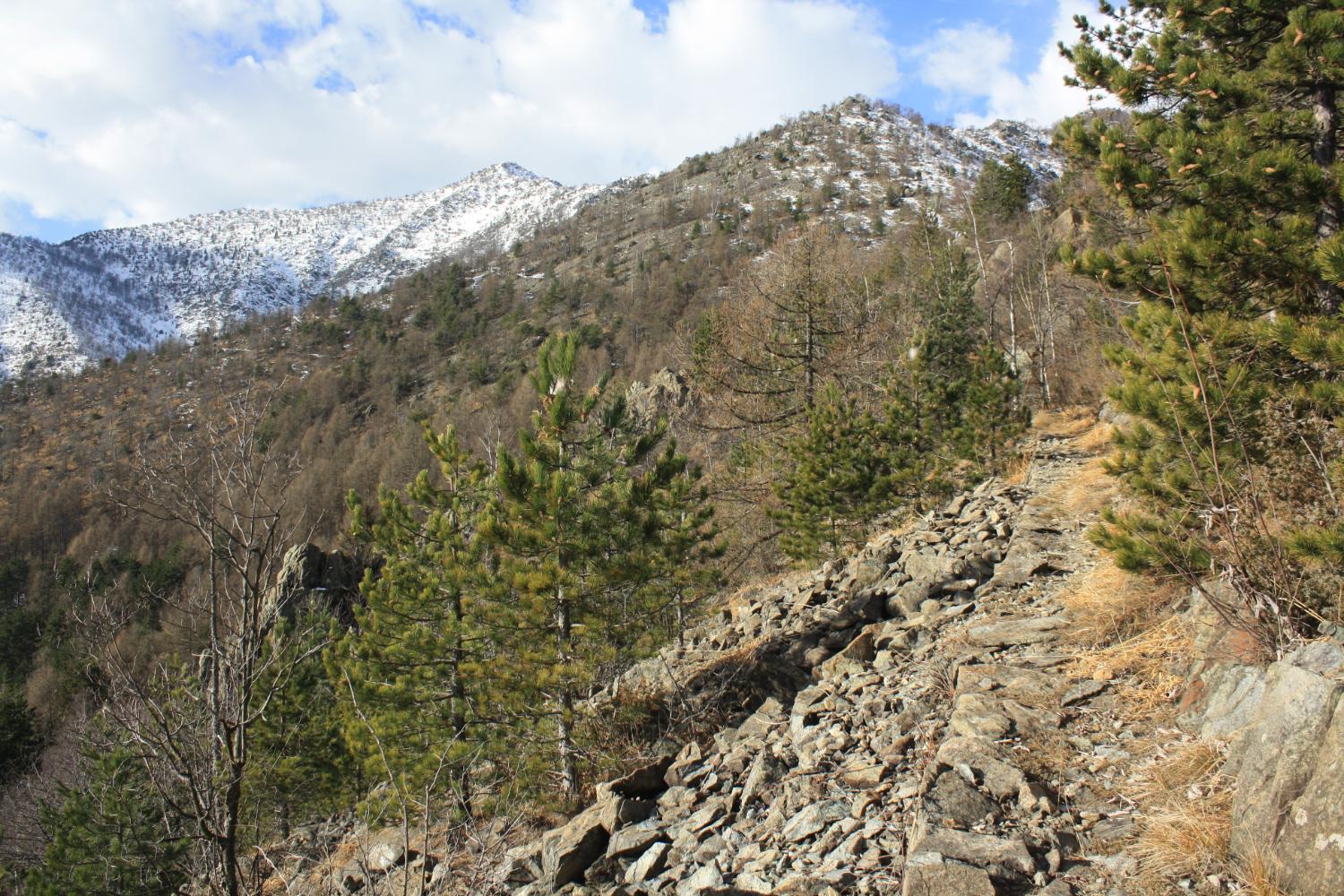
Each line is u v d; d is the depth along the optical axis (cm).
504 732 903
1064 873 339
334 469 7012
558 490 869
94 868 846
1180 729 427
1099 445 1634
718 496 2303
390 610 1009
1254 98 586
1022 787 407
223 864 524
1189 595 554
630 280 13275
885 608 981
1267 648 412
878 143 17588
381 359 12119
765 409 2511
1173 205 613
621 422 985
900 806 454
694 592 1129
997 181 5672
